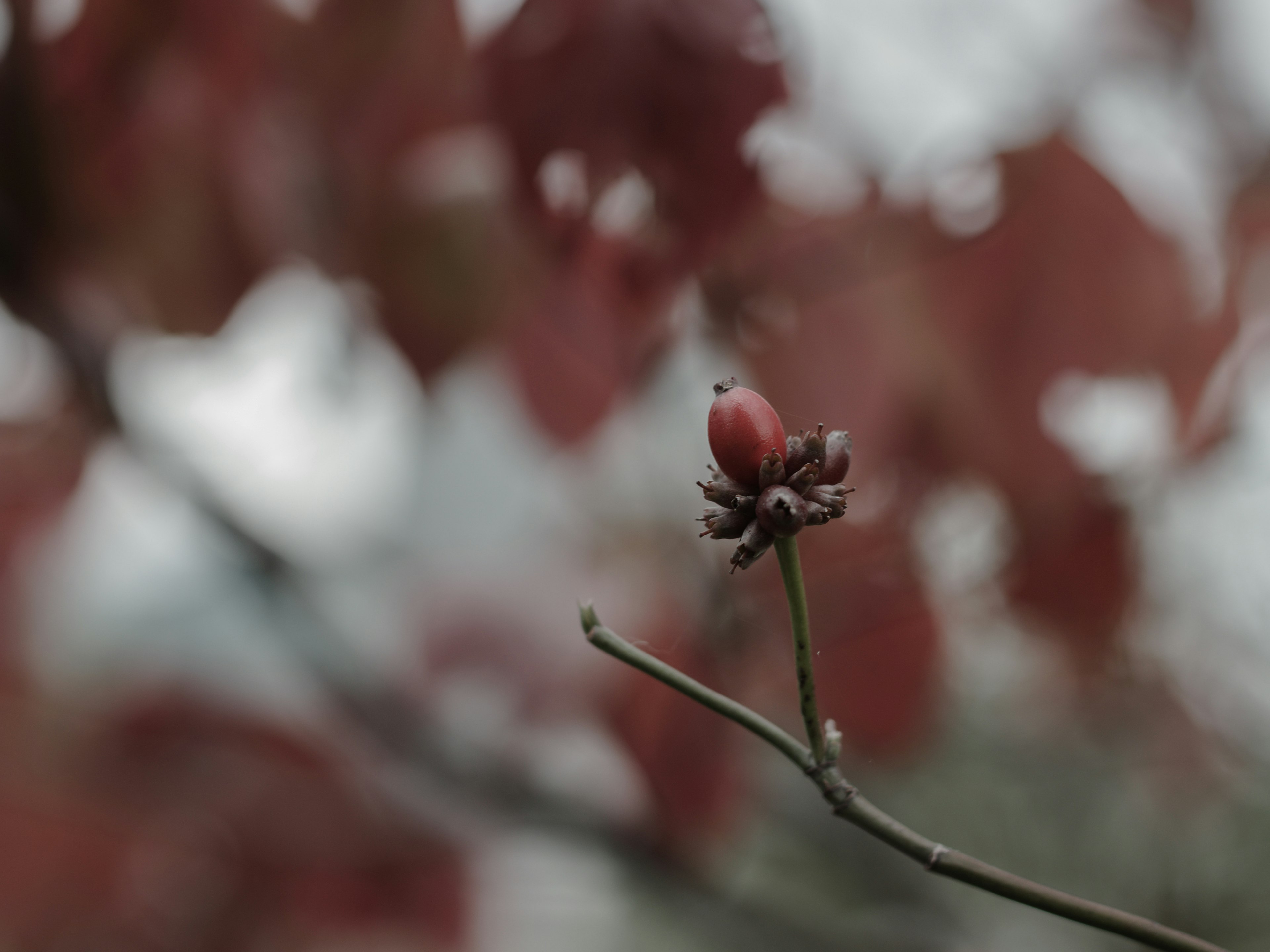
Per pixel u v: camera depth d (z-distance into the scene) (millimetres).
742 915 833
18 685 754
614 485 739
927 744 718
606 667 733
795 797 929
